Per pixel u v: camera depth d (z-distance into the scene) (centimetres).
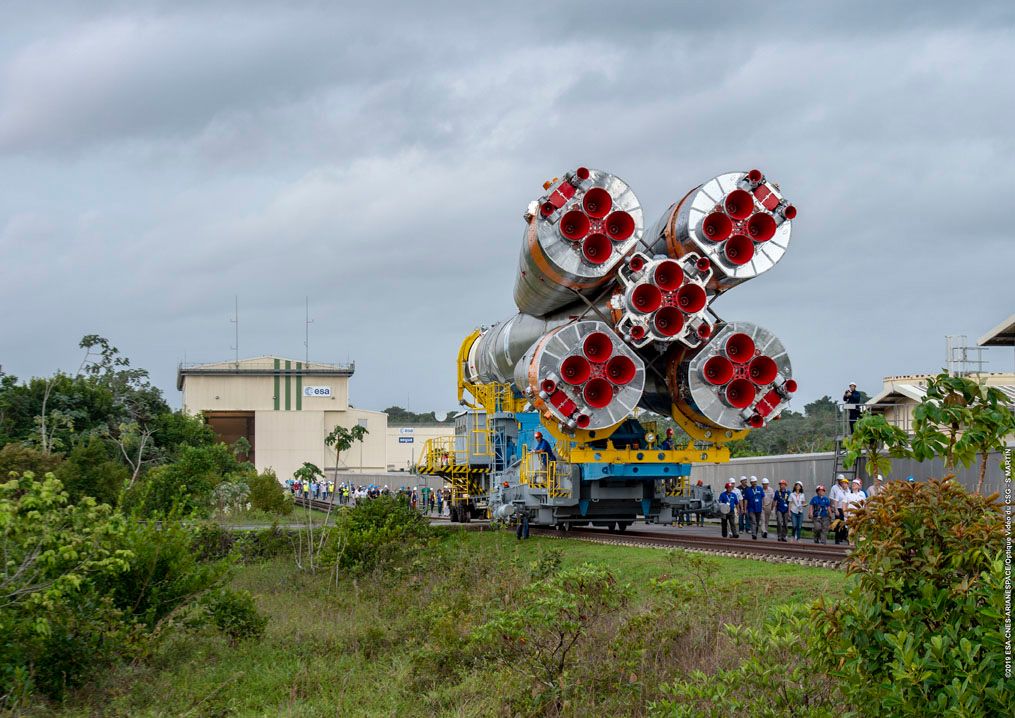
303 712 1072
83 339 6103
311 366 10306
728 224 1986
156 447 5534
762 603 1267
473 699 1092
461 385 3406
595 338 2016
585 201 2000
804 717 787
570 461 2181
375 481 8138
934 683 635
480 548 2156
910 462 2602
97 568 1227
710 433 2111
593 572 1261
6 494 1143
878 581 679
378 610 1691
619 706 998
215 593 1502
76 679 1215
